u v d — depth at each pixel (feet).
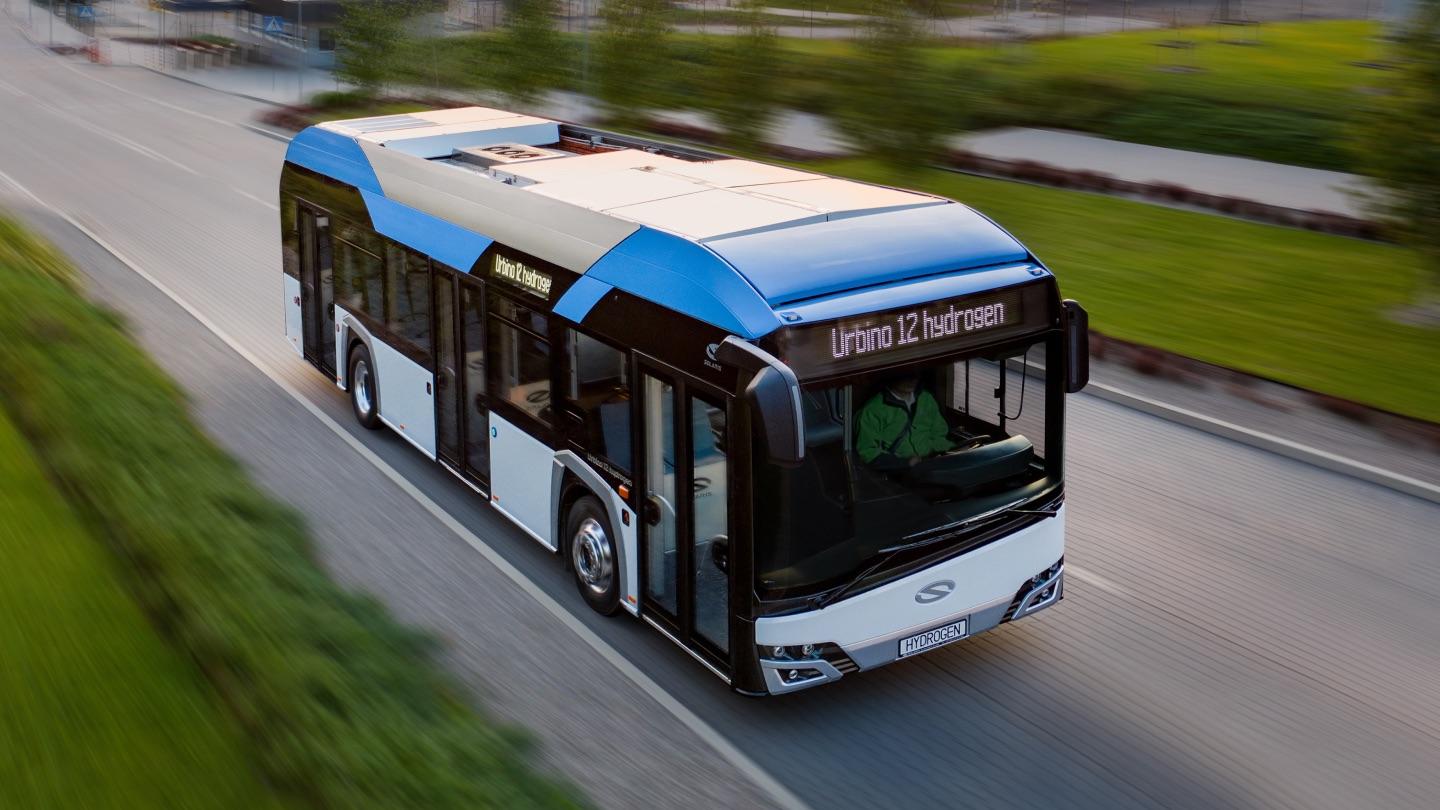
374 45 132.67
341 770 17.63
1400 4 51.39
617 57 113.09
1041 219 73.67
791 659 23.06
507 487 31.60
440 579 30.27
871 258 24.25
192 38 203.41
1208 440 39.63
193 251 66.28
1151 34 168.96
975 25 161.07
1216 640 27.73
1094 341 47.93
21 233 59.16
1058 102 118.83
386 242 36.83
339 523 33.32
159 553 24.22
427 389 35.32
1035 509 25.18
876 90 76.13
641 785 22.41
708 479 23.80
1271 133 101.35
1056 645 27.66
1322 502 34.91
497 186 31.89
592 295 26.91
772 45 96.53
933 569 23.90
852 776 22.93
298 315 45.09
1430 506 34.55
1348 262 62.49
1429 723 24.59
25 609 22.80
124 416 33.17
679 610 25.29
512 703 24.95
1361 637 27.78
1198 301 55.26
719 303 23.22
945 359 23.86
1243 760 23.47
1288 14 189.16
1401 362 46.34
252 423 40.91
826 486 22.81
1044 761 23.45
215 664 20.54
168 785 17.69
